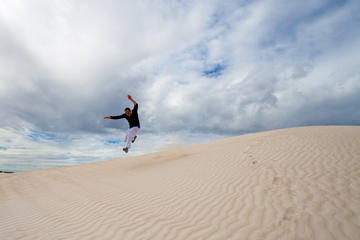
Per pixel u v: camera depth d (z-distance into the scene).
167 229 3.93
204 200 5.06
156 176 8.11
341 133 9.89
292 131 12.67
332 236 3.17
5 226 4.99
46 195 7.93
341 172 5.52
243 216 4.05
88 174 11.68
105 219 4.75
